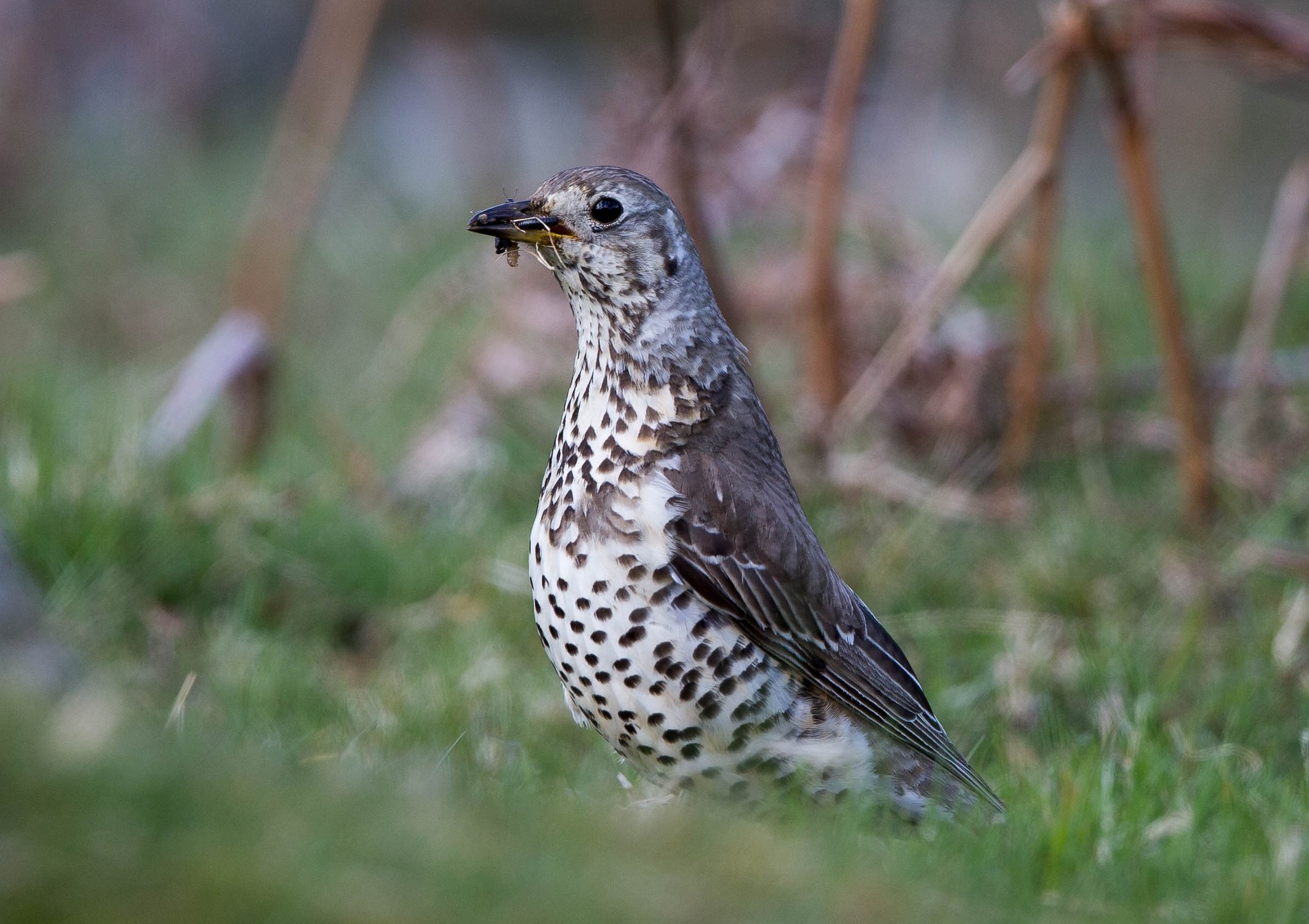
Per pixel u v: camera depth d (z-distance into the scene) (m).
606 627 7.39
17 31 23.48
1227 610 11.19
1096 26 11.81
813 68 15.06
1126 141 12.16
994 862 6.41
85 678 7.53
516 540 12.10
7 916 4.46
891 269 14.02
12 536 10.36
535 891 4.89
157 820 4.84
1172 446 13.46
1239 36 11.84
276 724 9.31
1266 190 26.88
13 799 4.77
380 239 20.09
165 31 25.48
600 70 23.75
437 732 9.19
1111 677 10.01
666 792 7.69
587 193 7.75
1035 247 12.53
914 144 21.38
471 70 23.28
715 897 5.12
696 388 7.82
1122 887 6.49
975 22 23.95
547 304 14.15
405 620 11.07
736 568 7.50
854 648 7.87
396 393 15.80
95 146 24.30
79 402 14.27
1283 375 13.92
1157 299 12.23
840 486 12.46
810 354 12.80
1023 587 11.44
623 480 7.52
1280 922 6.13
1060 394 13.59
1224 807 7.46
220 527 11.32
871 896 5.35
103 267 20.50
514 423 13.84
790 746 7.57
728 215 13.91
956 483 13.08
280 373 15.62
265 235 14.62
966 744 9.56
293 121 14.77
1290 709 9.73
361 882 4.75
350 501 12.62
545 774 8.34
